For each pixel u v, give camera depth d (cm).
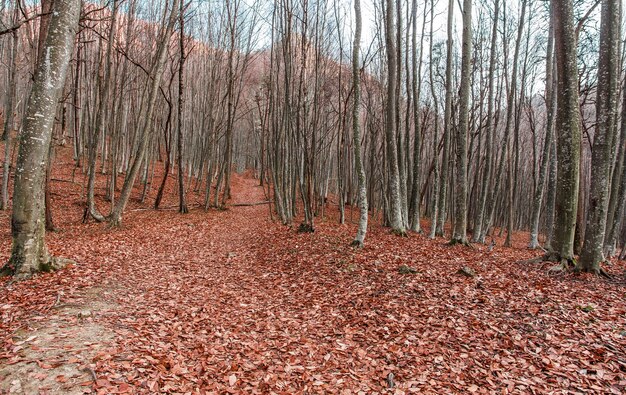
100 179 2531
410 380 465
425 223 2773
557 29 844
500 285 772
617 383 424
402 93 2112
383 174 2112
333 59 2327
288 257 1170
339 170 2136
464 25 1239
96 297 655
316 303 762
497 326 590
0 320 509
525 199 4231
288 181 1942
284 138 2073
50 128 694
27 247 695
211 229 1725
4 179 1538
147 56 2312
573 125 847
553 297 692
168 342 527
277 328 638
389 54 1357
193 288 833
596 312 616
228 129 2481
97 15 1973
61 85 687
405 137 2125
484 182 1781
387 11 1338
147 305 671
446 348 540
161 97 2777
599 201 820
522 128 3666
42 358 421
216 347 537
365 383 462
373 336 597
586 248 838
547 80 1605
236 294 824
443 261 1006
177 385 414
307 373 482
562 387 429
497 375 464
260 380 457
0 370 392
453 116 2059
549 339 536
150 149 2723
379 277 868
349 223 2228
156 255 1105
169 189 2903
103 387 379
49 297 612
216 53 2583
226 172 2622
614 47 796
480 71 2023
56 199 1892
